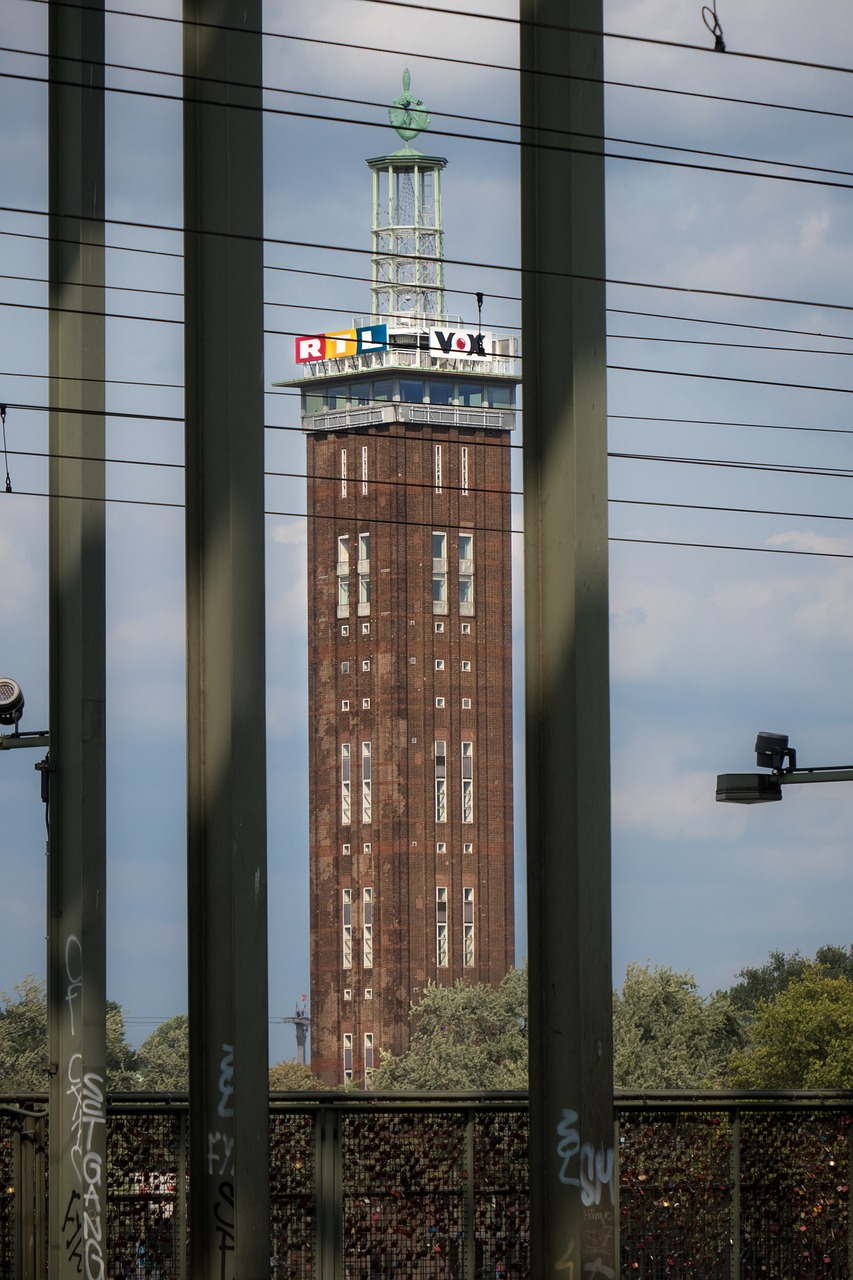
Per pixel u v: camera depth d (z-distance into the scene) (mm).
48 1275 53906
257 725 45688
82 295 55469
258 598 45938
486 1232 56406
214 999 45469
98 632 54844
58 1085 53875
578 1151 40000
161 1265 55875
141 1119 56281
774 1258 58031
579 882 40344
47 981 54312
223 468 46344
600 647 41062
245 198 46812
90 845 54250
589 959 40281
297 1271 55656
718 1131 57938
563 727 41000
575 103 42000
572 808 40688
